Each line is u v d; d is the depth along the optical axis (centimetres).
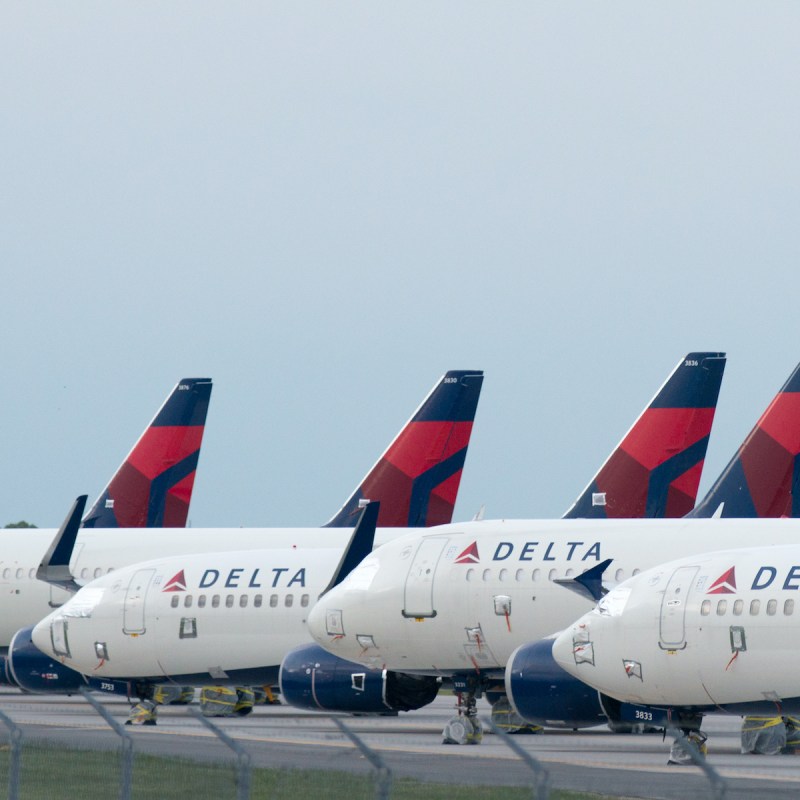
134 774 10062
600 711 16488
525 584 18225
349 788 9650
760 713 15325
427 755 13375
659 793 9988
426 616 18575
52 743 12812
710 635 15188
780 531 17900
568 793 10025
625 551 18125
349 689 19525
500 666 18550
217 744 14588
